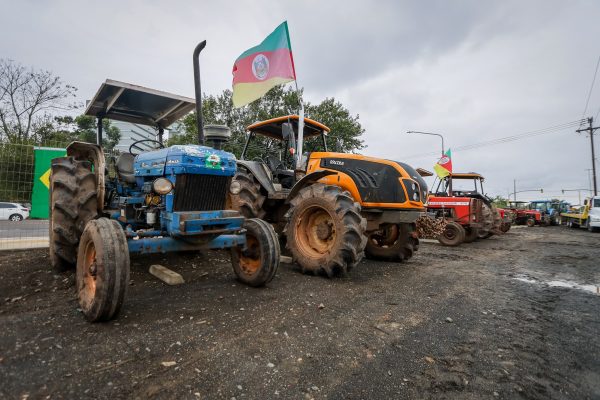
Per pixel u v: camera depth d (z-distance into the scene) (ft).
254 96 19.38
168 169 10.31
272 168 19.97
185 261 14.79
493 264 19.88
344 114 62.08
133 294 10.19
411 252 19.16
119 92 13.12
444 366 6.72
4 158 19.57
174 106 14.73
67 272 12.11
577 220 69.41
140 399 5.14
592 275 17.15
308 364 6.49
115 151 15.42
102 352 6.51
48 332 7.34
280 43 18.45
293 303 9.96
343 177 16.76
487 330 8.76
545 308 11.02
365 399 5.48
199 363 6.27
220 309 9.14
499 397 5.72
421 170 29.43
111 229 8.13
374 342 7.65
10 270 12.27
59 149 20.38
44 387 5.32
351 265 13.33
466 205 31.73
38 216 19.85
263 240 11.00
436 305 10.69
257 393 5.46
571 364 7.05
